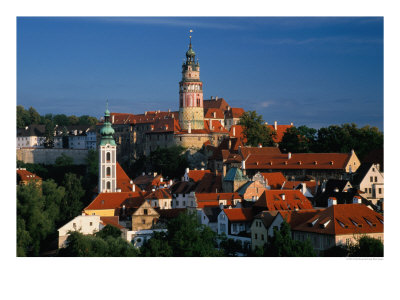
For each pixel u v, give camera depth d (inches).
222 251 5516.7
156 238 5610.2
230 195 7780.5
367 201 6702.8
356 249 4854.8
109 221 7032.5
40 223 6510.8
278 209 6338.6
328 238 5123.0
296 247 4820.4
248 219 6373.0
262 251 4849.9
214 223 6747.1
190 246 5305.1
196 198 7578.7
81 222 6471.5
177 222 5575.8
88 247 5359.3
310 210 5861.2
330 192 7145.7
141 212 7081.7
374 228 5216.5
